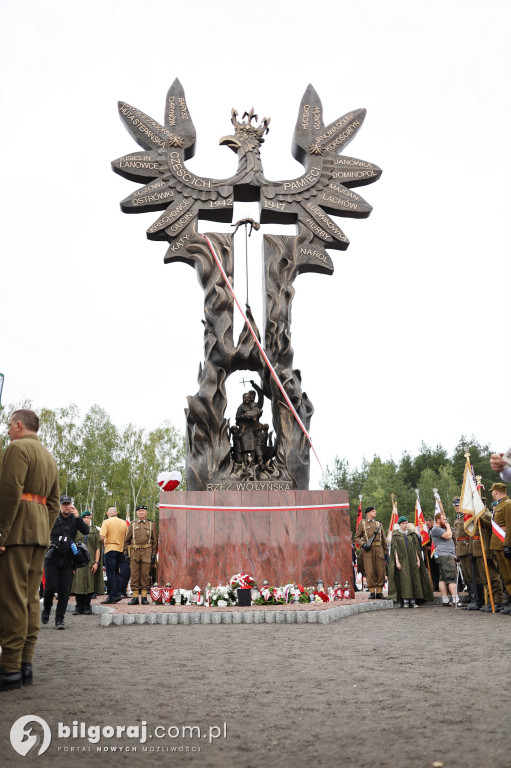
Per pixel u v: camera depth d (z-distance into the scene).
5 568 5.94
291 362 17.98
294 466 17.14
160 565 15.28
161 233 18.20
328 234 18.89
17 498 5.91
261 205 18.80
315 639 9.01
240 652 7.93
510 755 4.01
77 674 6.57
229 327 17.70
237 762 4.08
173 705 5.34
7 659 5.85
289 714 5.08
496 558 13.12
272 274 18.31
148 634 9.87
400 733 4.55
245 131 19.31
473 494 13.45
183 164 18.73
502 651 7.68
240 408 17.56
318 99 20.12
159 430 51.06
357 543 16.42
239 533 15.58
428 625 10.55
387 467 69.62
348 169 19.52
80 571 14.03
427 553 17.66
